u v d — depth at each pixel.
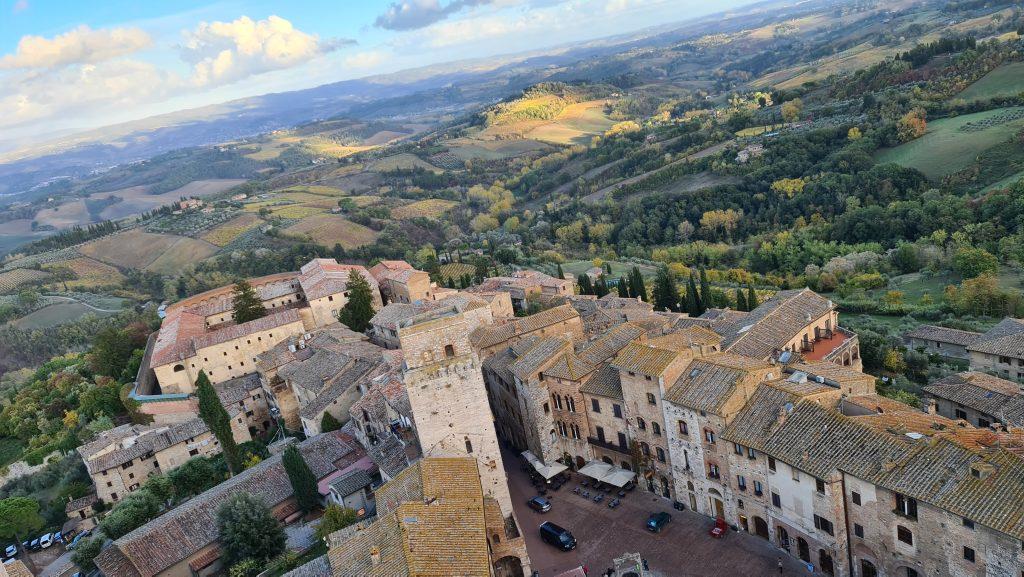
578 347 100.19
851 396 72.62
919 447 56.47
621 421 84.12
